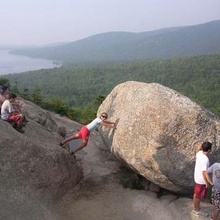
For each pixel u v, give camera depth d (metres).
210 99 65.69
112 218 6.68
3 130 6.82
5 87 8.46
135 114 7.26
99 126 8.87
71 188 7.62
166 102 6.88
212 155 6.71
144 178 7.83
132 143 7.14
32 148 6.85
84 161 9.12
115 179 8.13
